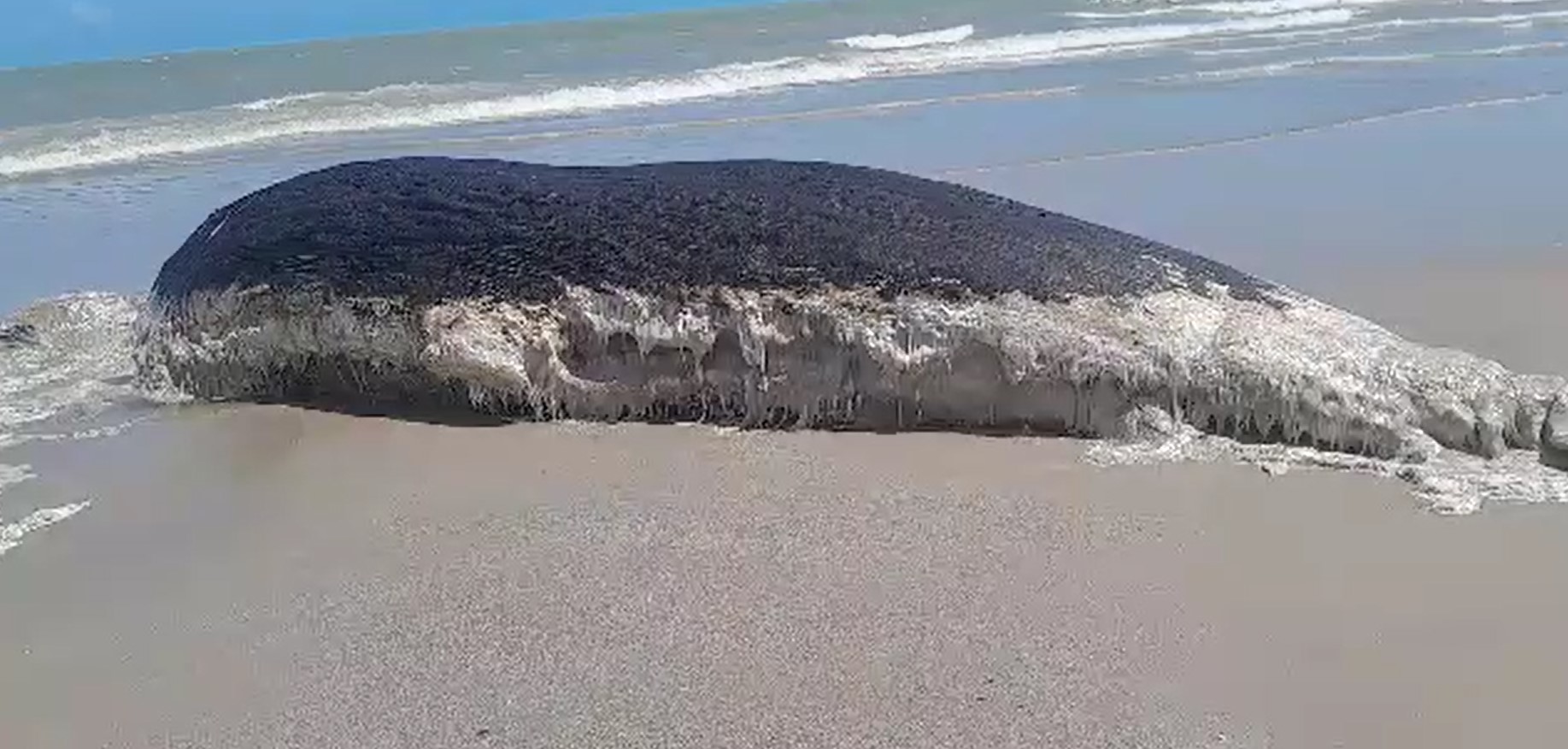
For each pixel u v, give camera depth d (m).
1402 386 5.36
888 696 3.81
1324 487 5.11
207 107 17.78
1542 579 4.36
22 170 13.54
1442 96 13.77
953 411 5.79
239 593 4.59
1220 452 5.41
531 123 15.66
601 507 5.16
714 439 5.80
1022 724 3.65
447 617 4.35
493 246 6.09
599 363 5.98
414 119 16.22
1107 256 5.86
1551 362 6.16
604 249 5.99
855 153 12.34
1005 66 18.67
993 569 4.55
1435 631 4.06
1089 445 5.57
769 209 5.98
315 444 5.89
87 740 3.75
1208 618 4.19
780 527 4.93
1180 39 20.69
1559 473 5.13
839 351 5.77
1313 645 4.01
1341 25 21.31
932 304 5.70
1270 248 8.28
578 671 4.00
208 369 6.42
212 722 3.82
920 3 29.70
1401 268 7.74
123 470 5.70
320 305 6.17
